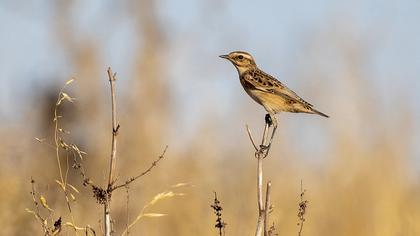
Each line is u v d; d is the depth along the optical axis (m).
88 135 19.20
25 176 15.56
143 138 19.23
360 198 18.45
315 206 18.39
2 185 14.48
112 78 9.80
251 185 17.48
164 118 20.30
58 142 11.40
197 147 18.42
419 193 19.08
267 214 10.20
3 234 13.78
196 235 15.58
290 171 19.22
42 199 10.77
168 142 18.88
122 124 19.88
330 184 18.95
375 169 19.12
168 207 16.08
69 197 14.12
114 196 13.30
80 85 20.81
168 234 15.70
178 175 17.56
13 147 16.19
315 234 17.73
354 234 17.84
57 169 16.53
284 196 18.23
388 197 18.20
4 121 17.20
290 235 16.86
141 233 15.36
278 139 19.98
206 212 16.20
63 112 19.42
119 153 18.39
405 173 19.36
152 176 17.41
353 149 19.61
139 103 20.72
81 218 13.74
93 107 20.39
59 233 10.81
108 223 9.85
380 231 17.36
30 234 13.80
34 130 18.34
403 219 17.03
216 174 17.89
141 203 15.83
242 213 16.14
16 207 14.08
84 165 17.08
